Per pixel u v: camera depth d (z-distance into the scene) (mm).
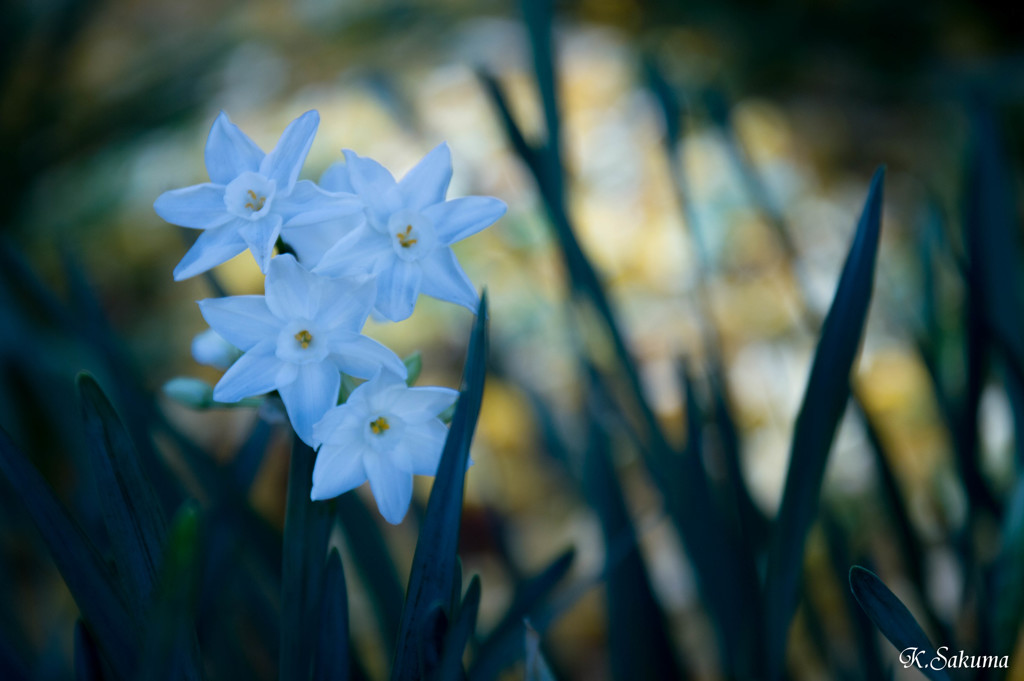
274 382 309
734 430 402
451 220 319
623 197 1253
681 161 429
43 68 1124
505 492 857
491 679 346
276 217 310
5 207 1096
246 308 311
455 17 1447
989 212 410
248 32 1421
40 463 509
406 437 315
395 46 1426
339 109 1352
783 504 340
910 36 1438
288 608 310
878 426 410
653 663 392
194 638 307
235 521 377
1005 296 406
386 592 387
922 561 404
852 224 1217
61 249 417
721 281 1092
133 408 384
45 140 1120
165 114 1201
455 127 1299
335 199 312
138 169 1295
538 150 403
